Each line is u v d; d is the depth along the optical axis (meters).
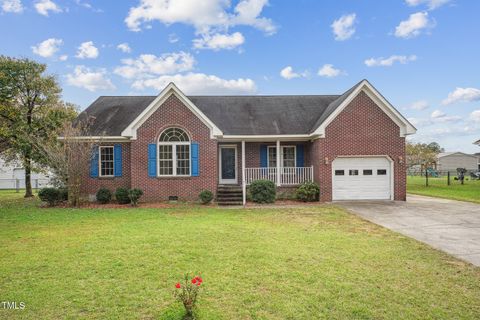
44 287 5.27
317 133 16.38
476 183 32.50
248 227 10.09
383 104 16.55
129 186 17.23
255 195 16.06
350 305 4.61
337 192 16.75
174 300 4.75
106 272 5.96
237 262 6.52
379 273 5.91
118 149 17.28
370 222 11.04
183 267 6.22
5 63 20.28
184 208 14.45
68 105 23.59
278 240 8.39
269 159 18.89
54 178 16.61
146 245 7.82
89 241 8.27
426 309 4.51
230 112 19.31
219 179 18.72
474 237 8.83
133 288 5.21
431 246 7.86
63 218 11.88
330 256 6.95
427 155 29.95
